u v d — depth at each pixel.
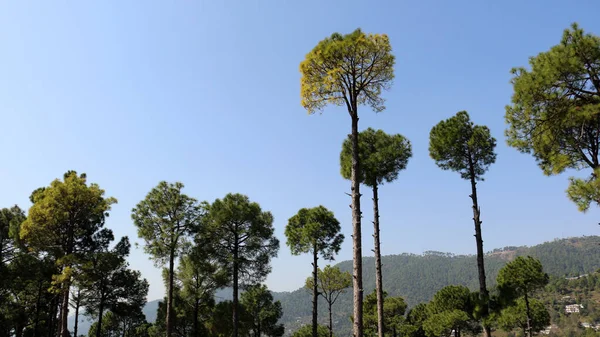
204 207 26.95
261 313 40.28
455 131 18.17
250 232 26.53
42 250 23.55
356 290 10.43
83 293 28.50
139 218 25.36
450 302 31.91
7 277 23.73
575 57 9.95
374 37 10.91
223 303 29.09
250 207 26.83
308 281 35.31
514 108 11.77
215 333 27.89
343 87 11.53
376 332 42.31
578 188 9.86
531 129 11.97
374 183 19.05
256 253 27.22
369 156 19.11
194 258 26.12
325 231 27.34
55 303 29.80
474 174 18.31
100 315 29.47
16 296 28.23
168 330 25.05
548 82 10.47
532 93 10.94
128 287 31.23
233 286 26.59
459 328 30.45
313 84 11.61
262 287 41.16
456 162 18.69
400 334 42.56
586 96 10.58
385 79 11.61
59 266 23.83
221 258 26.86
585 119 10.55
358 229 10.78
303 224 28.92
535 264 25.58
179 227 26.20
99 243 29.52
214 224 26.34
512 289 17.48
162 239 25.45
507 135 12.86
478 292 17.67
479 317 17.16
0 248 26.31
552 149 12.41
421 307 45.09
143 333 44.50
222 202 26.73
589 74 10.18
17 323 27.30
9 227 26.17
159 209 25.38
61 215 22.41
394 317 41.97
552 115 11.12
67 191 22.30
